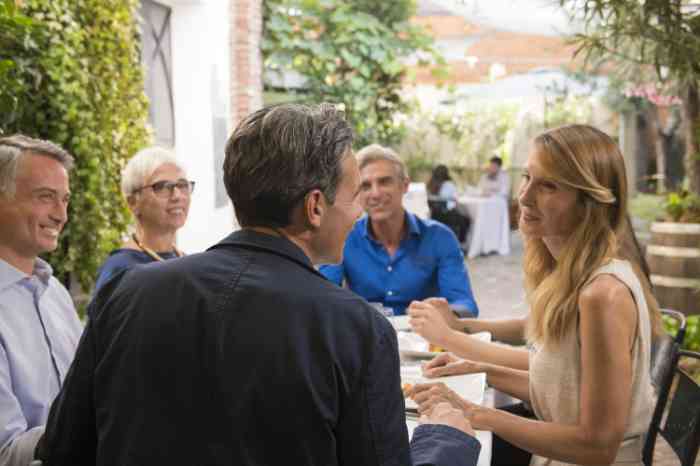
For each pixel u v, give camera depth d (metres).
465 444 1.30
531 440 1.70
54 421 1.12
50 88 3.13
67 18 3.23
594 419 1.66
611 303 1.66
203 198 5.82
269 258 1.09
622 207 1.80
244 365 1.01
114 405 1.04
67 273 3.51
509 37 11.46
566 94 11.91
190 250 5.84
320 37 8.79
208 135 5.79
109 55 3.62
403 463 1.04
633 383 1.75
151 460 1.01
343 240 1.17
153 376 1.03
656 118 12.21
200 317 1.04
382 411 1.03
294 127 1.10
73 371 1.11
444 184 10.57
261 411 0.99
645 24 4.26
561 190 1.78
